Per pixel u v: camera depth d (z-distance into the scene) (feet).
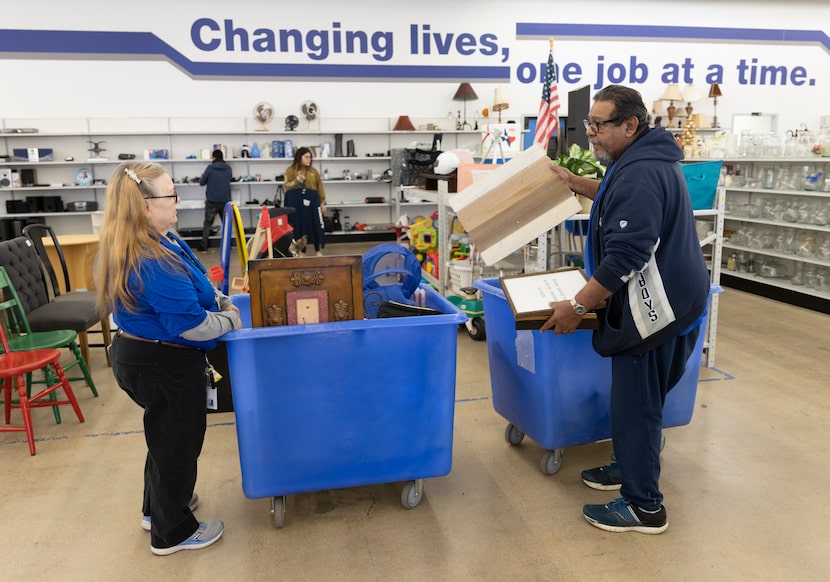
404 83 33.99
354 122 33.81
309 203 24.94
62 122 30.91
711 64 36.73
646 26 35.65
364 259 8.66
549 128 16.72
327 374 6.92
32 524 7.60
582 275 7.47
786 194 19.53
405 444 7.36
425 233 18.38
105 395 12.06
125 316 6.16
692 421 10.44
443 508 7.84
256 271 6.77
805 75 37.83
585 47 35.27
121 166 6.09
